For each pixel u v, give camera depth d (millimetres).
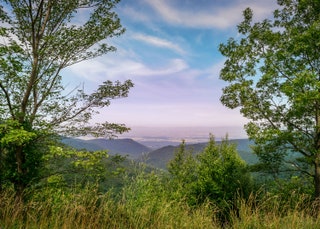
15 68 10195
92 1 11945
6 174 9484
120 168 9453
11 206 5988
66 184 9852
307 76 12484
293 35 14742
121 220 6117
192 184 15039
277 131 14070
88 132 11828
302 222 6195
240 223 6367
